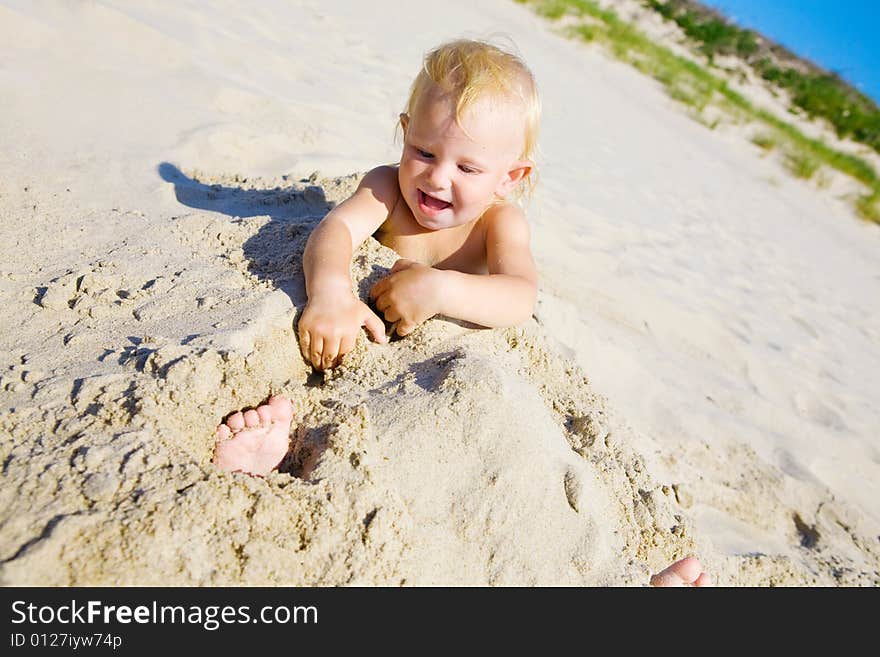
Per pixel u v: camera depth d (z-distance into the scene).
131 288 2.14
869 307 6.25
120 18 4.40
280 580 1.43
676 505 2.50
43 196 2.64
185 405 1.76
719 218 7.14
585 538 1.78
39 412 1.61
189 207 2.89
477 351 2.26
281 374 2.03
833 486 3.21
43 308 2.03
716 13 22.42
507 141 2.22
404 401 1.90
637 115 10.43
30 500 1.38
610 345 3.38
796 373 4.14
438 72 2.20
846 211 10.73
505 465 1.80
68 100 3.51
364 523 1.57
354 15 7.95
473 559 1.68
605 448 2.31
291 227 2.57
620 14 19.00
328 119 4.57
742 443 3.18
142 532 1.37
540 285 3.74
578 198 5.72
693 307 4.43
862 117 17.33
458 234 2.53
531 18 13.77
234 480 1.53
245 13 6.26
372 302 2.29
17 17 3.90
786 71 19.22
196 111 3.90
